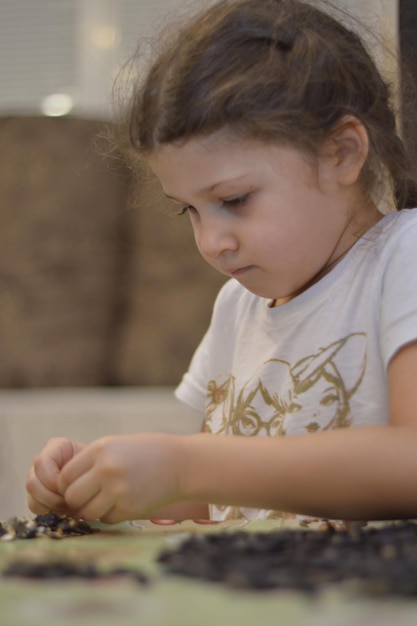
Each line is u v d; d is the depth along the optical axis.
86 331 3.18
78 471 0.97
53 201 3.17
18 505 2.68
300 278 1.24
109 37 4.28
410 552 0.69
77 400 2.88
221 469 0.97
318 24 1.32
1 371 3.16
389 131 1.34
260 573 0.62
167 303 3.26
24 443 2.69
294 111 1.19
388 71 1.45
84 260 3.19
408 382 1.09
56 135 3.19
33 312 3.16
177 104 1.18
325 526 0.91
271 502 0.97
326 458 0.97
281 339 1.36
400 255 1.21
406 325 1.12
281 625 0.52
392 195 1.36
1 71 4.47
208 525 1.03
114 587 0.61
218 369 1.52
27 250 3.16
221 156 1.16
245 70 1.20
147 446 0.96
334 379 1.26
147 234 3.27
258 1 1.33
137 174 1.59
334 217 1.24
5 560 0.74
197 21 1.32
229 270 1.23
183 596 0.58
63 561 0.71
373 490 0.96
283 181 1.18
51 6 4.39
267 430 1.36
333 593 0.58
